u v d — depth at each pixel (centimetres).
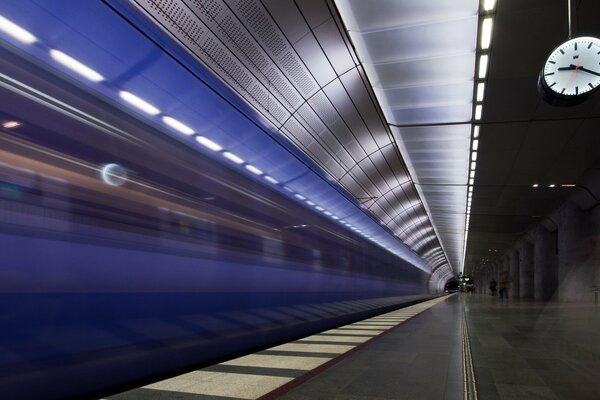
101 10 498
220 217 698
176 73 613
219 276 680
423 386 552
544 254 4428
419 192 2970
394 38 1132
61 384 408
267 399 492
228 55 1001
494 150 1991
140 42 550
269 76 1137
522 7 993
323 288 1194
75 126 451
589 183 2567
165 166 580
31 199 394
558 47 897
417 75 1312
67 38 458
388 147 1956
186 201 615
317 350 862
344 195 1433
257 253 813
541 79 912
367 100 1473
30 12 422
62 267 416
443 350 852
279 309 899
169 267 564
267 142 870
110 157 489
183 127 633
